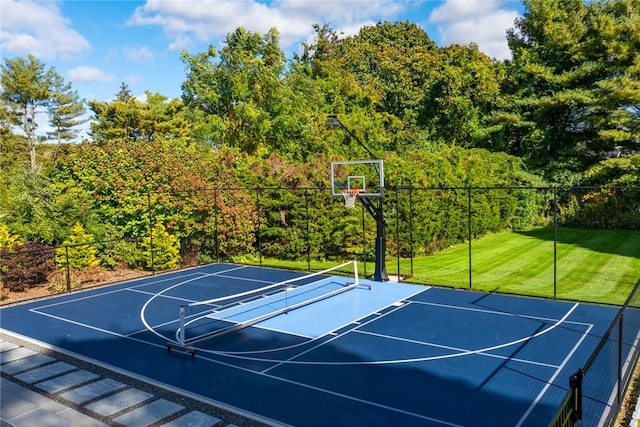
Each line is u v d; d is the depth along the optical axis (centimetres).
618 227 2530
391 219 1964
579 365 841
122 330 1109
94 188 1900
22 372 865
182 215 1939
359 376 820
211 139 3169
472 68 3366
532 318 1120
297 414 691
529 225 2803
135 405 728
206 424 666
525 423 650
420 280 1570
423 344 966
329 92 3669
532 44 3334
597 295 1345
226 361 902
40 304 1365
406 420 666
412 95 3791
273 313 1198
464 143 3438
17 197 1719
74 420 681
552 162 3003
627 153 2864
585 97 2777
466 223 2303
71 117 4784
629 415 676
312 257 2055
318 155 2520
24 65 4509
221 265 1906
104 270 1789
